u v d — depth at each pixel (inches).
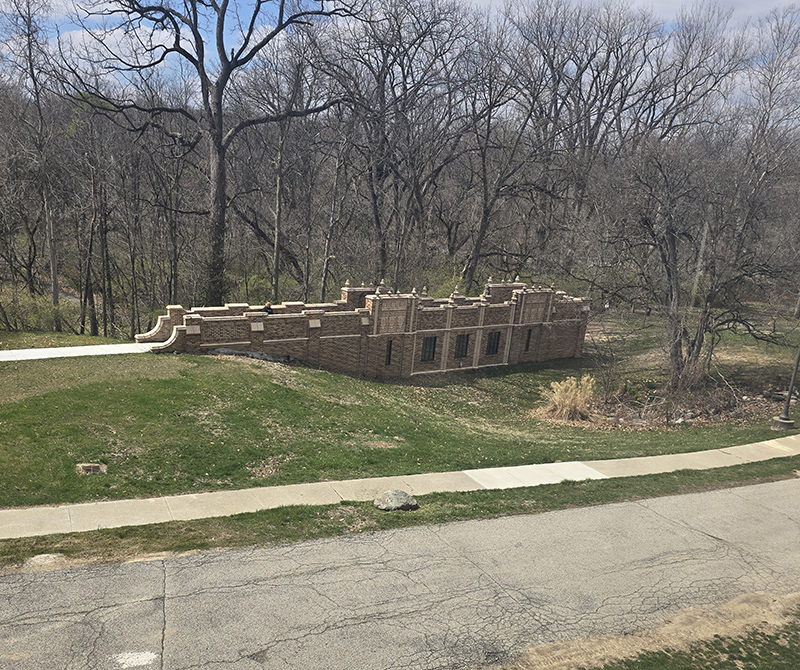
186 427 694.5
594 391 1354.6
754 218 1310.3
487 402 1234.0
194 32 1385.3
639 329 1540.4
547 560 504.7
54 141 1601.9
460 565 482.6
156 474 586.6
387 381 1253.7
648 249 1473.9
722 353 1608.0
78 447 601.9
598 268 1565.0
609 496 659.4
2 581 399.2
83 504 515.8
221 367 927.0
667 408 1170.6
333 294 1932.8
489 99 1847.9
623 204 1369.3
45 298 1421.0
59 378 778.8
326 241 1781.5
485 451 809.5
